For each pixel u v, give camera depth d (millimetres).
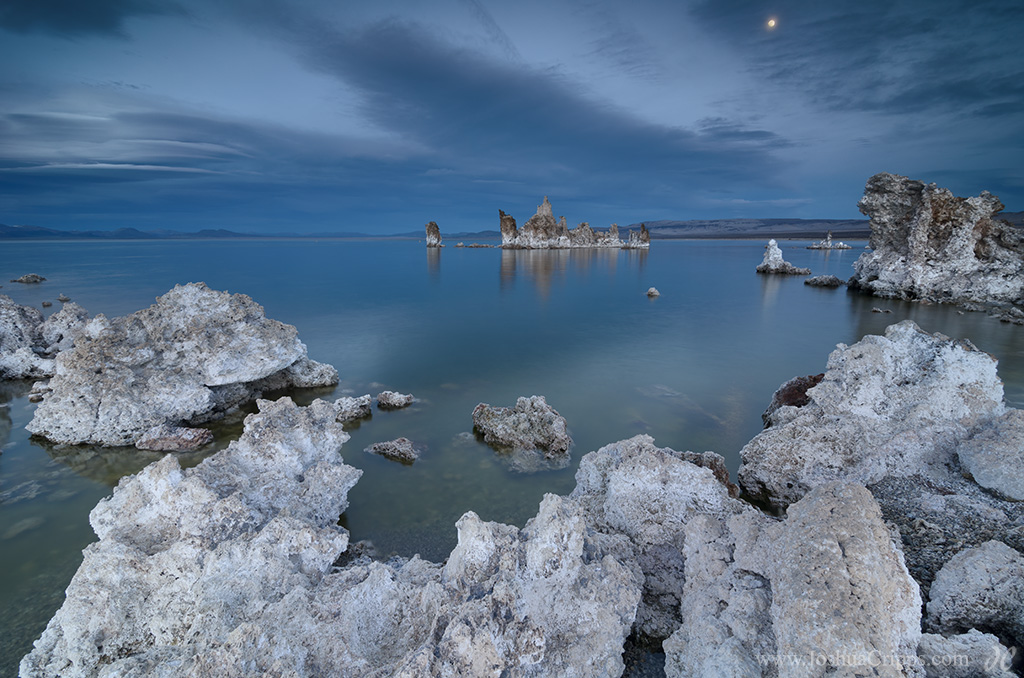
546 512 6277
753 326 30438
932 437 9336
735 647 4988
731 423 15414
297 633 5422
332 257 93062
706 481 8141
